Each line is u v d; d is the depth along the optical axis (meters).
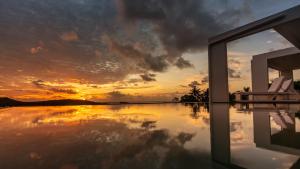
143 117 3.69
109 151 1.19
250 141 1.48
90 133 1.88
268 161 0.99
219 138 1.59
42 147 1.32
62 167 0.90
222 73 7.80
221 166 0.90
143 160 1.00
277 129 2.06
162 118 3.41
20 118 3.72
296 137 1.63
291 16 5.28
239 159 1.02
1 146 1.35
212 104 7.73
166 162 0.96
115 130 2.05
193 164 0.94
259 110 4.82
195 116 3.70
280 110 4.79
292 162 0.97
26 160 1.02
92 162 0.97
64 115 4.46
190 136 1.69
